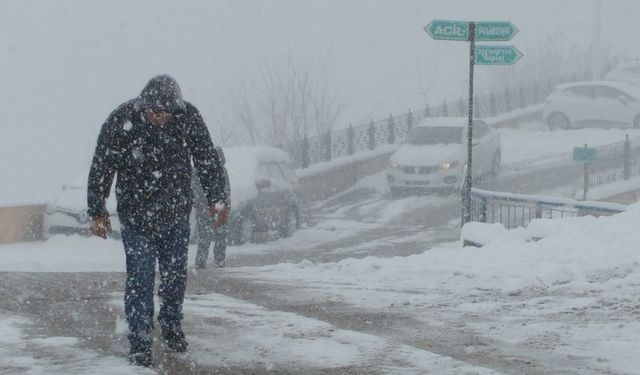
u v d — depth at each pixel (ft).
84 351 24.61
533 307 30.76
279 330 27.58
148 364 23.22
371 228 89.51
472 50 56.54
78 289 36.17
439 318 29.30
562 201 53.52
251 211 75.46
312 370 22.75
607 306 30.19
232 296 34.65
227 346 25.43
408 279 38.63
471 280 37.32
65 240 67.31
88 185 23.66
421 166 101.30
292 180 84.69
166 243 24.00
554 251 40.06
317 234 85.61
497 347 25.00
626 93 139.23
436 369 22.54
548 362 23.16
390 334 27.04
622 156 98.27
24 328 27.71
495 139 109.60
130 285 23.41
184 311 30.94
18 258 59.00
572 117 140.87
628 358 23.40
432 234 84.53
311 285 37.47
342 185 111.04
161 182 23.50
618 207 50.90
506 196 56.59
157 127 23.34
